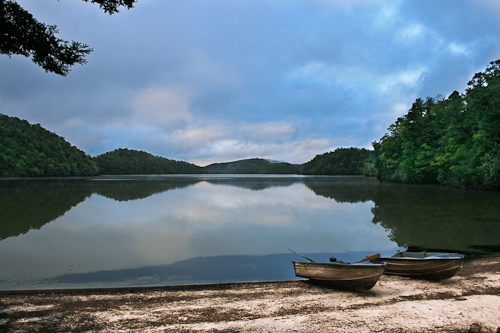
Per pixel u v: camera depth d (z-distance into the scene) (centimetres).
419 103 7919
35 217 2700
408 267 1135
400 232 2039
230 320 816
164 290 1033
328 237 1902
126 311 871
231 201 3981
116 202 3853
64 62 879
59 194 4972
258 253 1547
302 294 993
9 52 841
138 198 4369
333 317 823
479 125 4678
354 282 992
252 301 940
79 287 1080
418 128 7394
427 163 6788
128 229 2167
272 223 2408
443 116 6644
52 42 855
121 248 1645
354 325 777
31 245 1722
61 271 1264
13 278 1184
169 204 3656
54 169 15575
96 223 2406
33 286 1095
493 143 4603
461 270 1177
